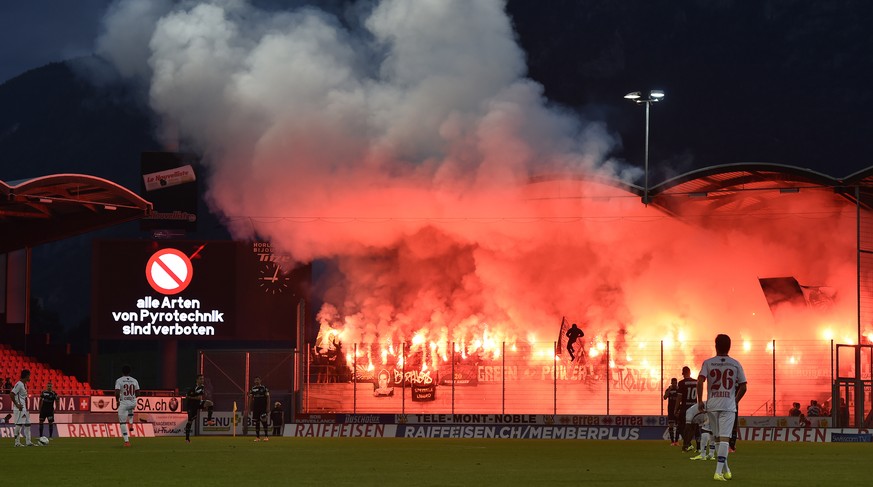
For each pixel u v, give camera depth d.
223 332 81.62
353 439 61.75
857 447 52.00
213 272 82.25
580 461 36.81
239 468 32.06
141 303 81.88
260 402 57.12
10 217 81.38
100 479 27.11
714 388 26.50
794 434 62.94
